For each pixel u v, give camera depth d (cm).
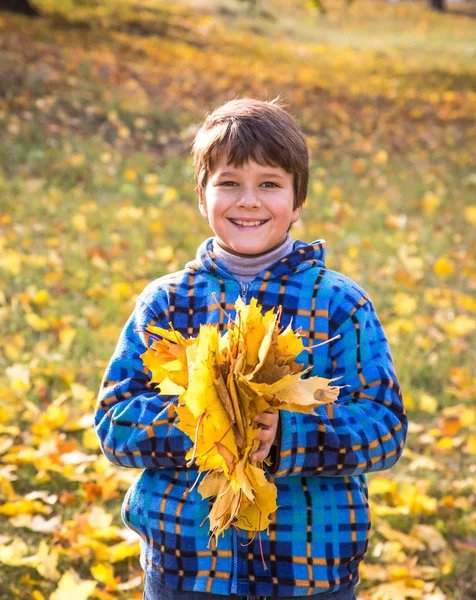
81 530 290
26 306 463
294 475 170
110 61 1199
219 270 189
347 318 182
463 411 393
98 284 509
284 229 187
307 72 1487
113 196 692
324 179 825
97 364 411
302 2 2952
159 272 536
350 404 177
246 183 183
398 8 3334
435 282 568
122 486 327
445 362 445
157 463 175
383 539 307
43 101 895
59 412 359
